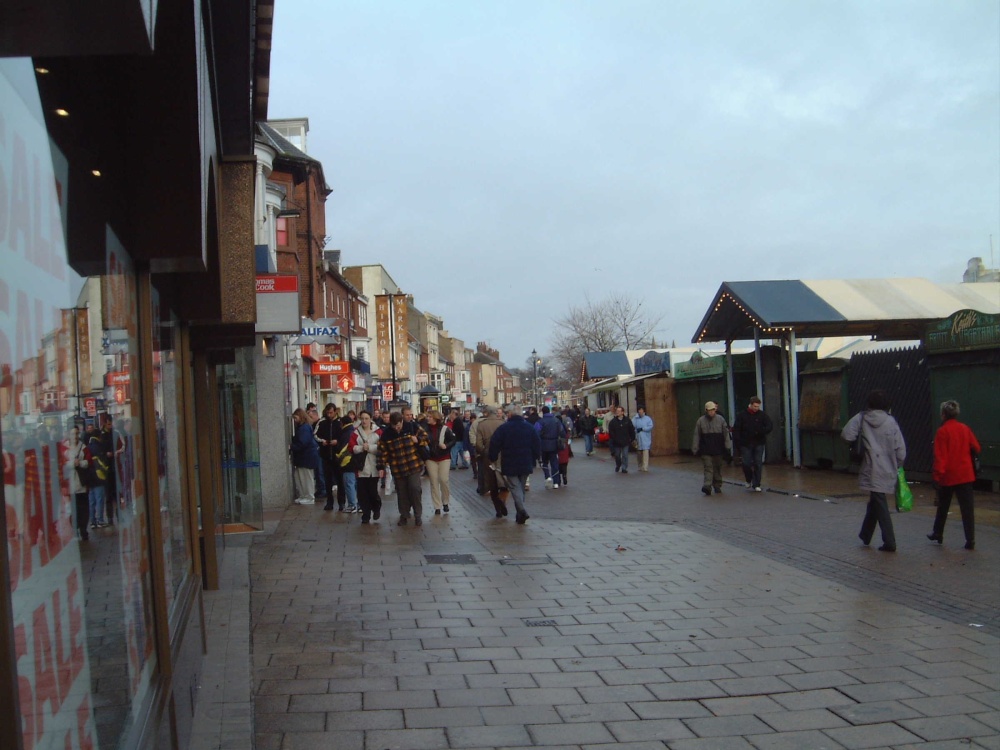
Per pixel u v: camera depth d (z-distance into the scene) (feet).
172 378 19.83
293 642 23.93
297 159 107.45
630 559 36.29
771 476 70.18
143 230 13.71
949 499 36.83
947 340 56.70
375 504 50.08
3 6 6.34
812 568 33.09
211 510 31.22
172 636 15.24
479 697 19.26
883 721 17.52
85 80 10.36
